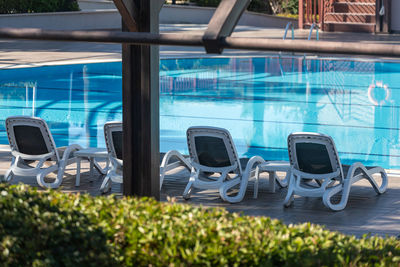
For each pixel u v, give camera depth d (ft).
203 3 134.62
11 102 57.82
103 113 53.93
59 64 73.26
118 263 13.55
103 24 115.85
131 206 15.90
